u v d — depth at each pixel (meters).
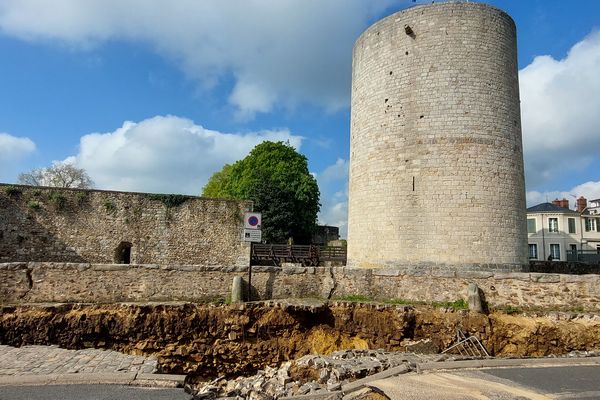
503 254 15.07
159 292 13.79
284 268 14.60
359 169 17.62
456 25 15.98
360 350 11.02
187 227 22.58
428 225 15.23
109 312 12.59
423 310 13.10
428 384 7.36
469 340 12.34
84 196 21.05
